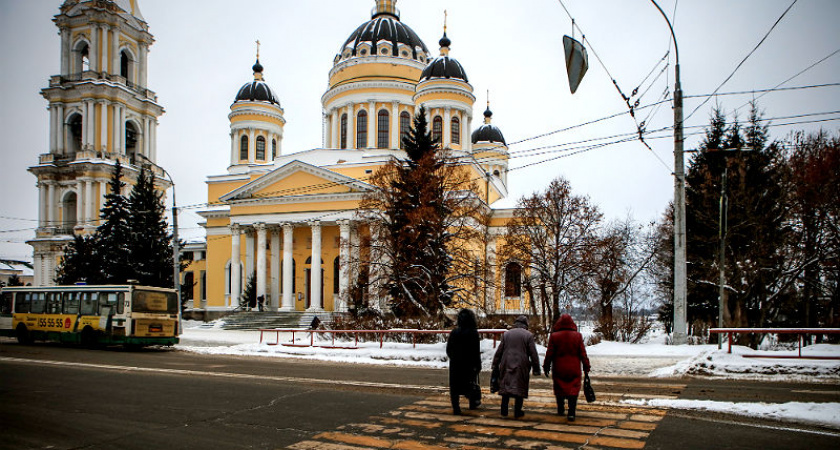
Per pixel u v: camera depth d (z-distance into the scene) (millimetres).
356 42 57719
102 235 47750
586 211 34594
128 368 17594
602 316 35125
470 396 10414
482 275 33531
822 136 28734
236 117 60156
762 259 28641
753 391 12383
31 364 18484
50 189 59781
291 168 47531
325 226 48781
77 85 57875
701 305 33812
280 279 51219
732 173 30297
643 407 10578
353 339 28125
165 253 46844
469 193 32531
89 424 9773
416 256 30969
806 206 28000
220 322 45688
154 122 63969
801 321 32688
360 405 11180
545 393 12461
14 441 8742
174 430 9344
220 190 56812
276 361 20625
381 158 48562
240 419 10062
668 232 44938
